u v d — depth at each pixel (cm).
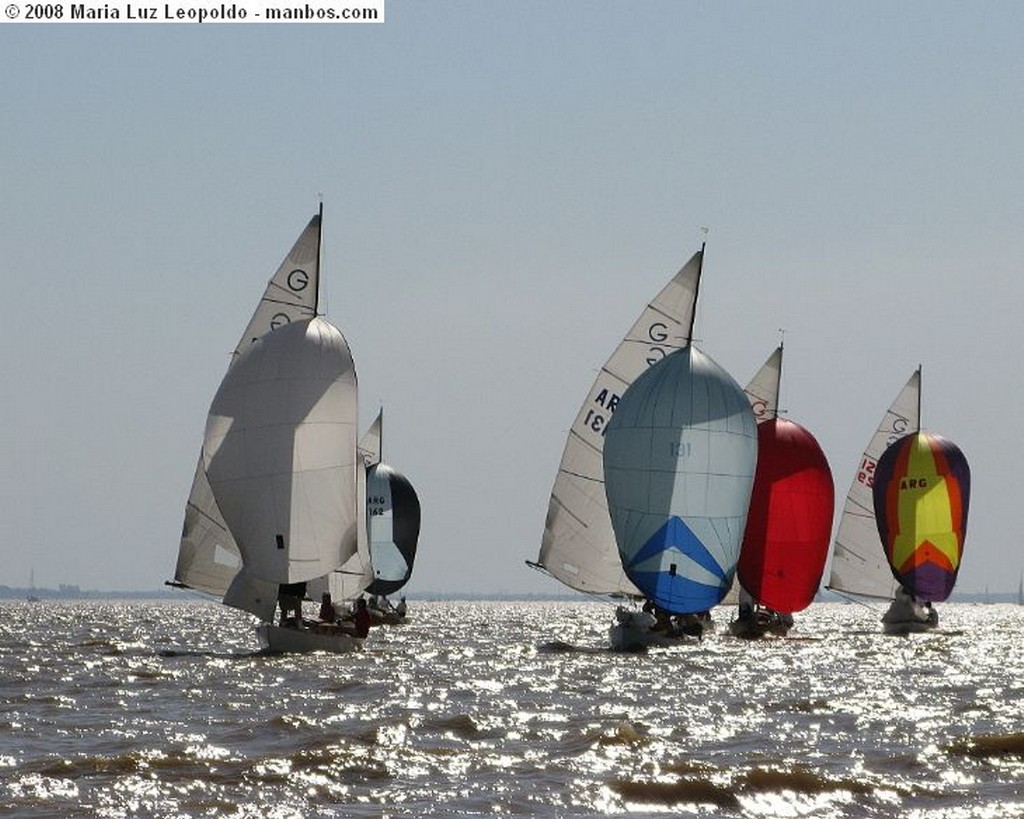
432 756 11675
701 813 9900
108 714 14650
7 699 16125
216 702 15862
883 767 11519
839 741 12888
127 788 10269
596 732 13025
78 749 12069
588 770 11181
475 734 13100
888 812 9962
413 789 10431
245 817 9494
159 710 15050
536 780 10800
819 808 10062
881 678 19862
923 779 11044
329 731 13188
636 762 11531
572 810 9900
